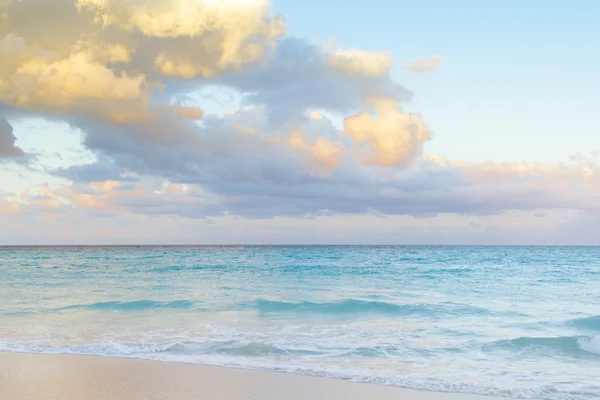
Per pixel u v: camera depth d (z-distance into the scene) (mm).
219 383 8586
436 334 14883
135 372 9430
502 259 69375
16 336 14250
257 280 36344
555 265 55031
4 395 7660
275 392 8000
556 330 15688
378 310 19688
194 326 16281
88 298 25047
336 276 39750
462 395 8078
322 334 14805
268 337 14250
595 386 9016
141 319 17922
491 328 16016
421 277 38719
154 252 118375
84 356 11094
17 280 37750
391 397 7840
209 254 99375
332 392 8062
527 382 9414
